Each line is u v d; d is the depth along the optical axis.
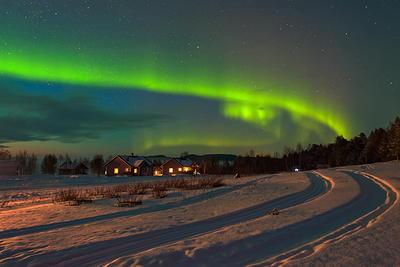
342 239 8.77
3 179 56.22
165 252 7.82
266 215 13.22
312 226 10.73
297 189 23.83
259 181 34.53
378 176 29.06
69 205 18.81
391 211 13.13
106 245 8.81
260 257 7.50
